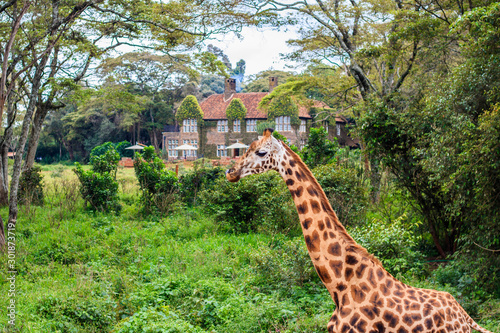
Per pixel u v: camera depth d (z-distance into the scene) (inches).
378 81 971.9
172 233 485.1
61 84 633.0
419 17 552.7
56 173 1259.2
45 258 379.2
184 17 586.9
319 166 509.7
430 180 321.7
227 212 502.0
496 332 205.6
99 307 258.2
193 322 252.2
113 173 681.0
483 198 275.6
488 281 276.1
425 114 351.9
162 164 628.4
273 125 1893.5
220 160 1705.2
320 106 1739.7
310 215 158.1
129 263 371.6
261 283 305.3
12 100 647.1
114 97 736.3
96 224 506.0
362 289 147.9
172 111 2485.2
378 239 311.7
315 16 706.8
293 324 227.8
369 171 581.6
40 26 553.0
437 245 386.3
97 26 620.7
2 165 624.1
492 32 277.9
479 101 298.4
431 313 141.6
